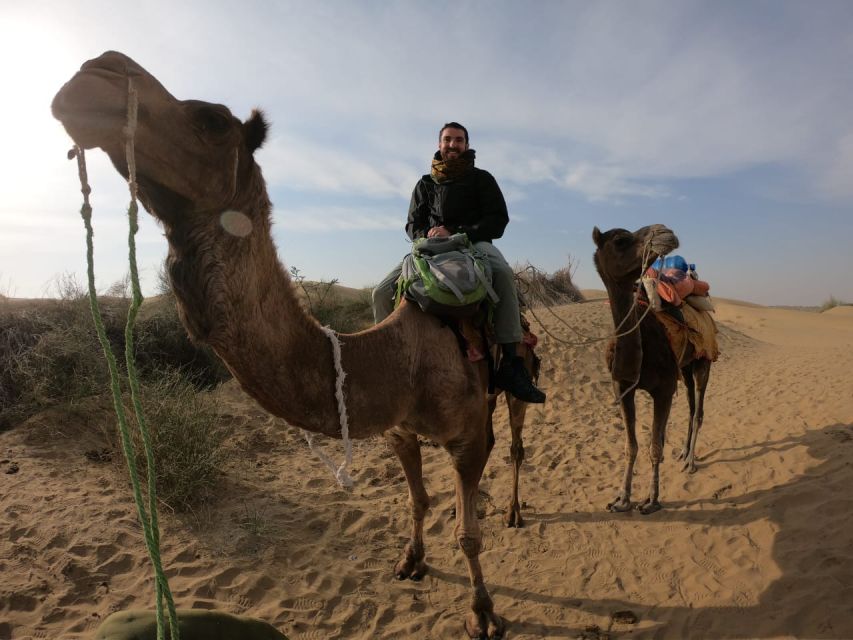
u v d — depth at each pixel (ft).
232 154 7.16
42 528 15.70
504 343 12.76
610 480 21.50
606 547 16.61
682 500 19.15
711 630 12.87
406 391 10.14
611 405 32.07
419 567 15.25
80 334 24.80
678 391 34.83
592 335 43.19
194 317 7.27
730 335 58.13
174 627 5.68
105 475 18.84
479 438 11.71
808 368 39.93
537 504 19.61
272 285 7.91
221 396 27.20
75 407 21.79
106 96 5.90
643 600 14.12
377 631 13.30
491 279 12.25
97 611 13.20
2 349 23.76
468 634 13.02
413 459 14.17
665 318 18.67
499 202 14.42
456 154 14.56
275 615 13.60
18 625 12.57
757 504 17.89
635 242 16.65
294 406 8.39
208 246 7.12
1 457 19.30
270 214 8.02
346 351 9.20
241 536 16.42
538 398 13.09
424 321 10.97
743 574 14.60
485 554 16.42
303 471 21.59
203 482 18.04
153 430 18.53
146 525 5.72
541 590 14.67
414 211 15.43
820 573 13.92
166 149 6.50
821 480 18.63
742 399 32.14
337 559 15.94
